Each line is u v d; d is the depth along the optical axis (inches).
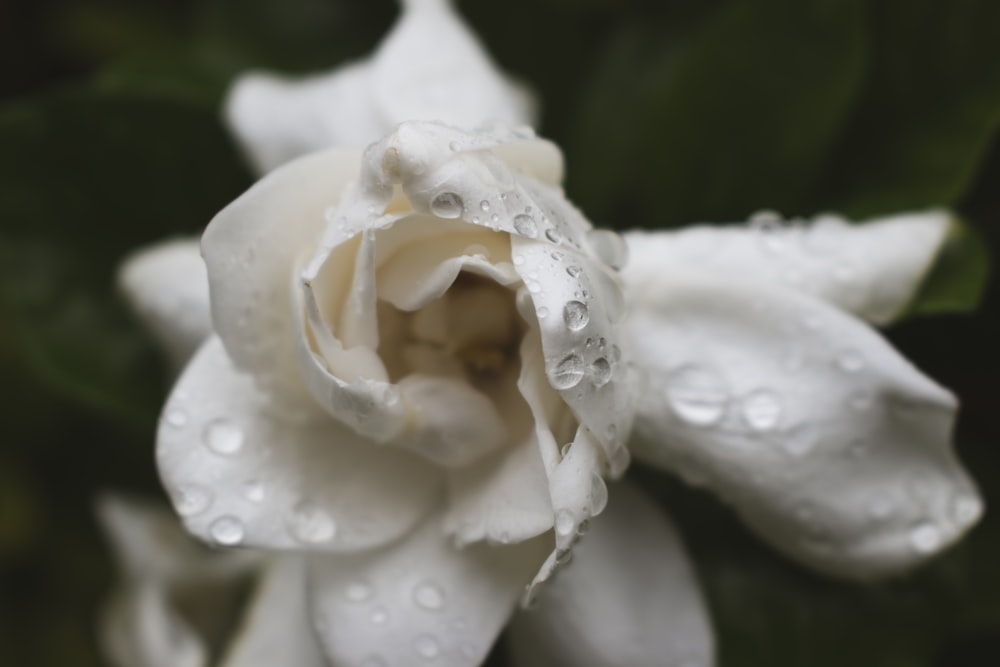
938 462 9.1
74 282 11.0
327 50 12.0
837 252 9.4
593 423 8.5
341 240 8.5
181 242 10.7
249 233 8.7
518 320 9.2
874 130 10.4
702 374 9.3
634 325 9.3
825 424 9.1
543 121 11.6
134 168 11.0
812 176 10.5
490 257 8.7
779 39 10.3
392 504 9.2
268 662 10.0
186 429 9.0
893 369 9.0
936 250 9.5
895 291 9.4
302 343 8.6
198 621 11.3
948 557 10.0
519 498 8.9
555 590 9.5
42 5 12.9
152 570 11.3
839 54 10.2
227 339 8.8
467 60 10.4
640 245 9.5
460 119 9.8
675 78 10.5
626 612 9.5
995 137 10.6
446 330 9.1
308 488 9.1
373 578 9.1
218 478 8.9
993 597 9.9
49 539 12.5
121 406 11.0
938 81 10.3
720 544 10.1
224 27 12.0
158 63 11.7
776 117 10.5
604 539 9.6
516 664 9.6
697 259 9.5
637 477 10.1
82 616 12.4
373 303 8.6
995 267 10.4
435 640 9.0
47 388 12.2
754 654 9.9
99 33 12.9
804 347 9.2
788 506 9.2
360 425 8.8
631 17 11.5
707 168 10.6
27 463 12.4
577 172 11.2
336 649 9.0
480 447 9.0
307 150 10.3
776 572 10.1
